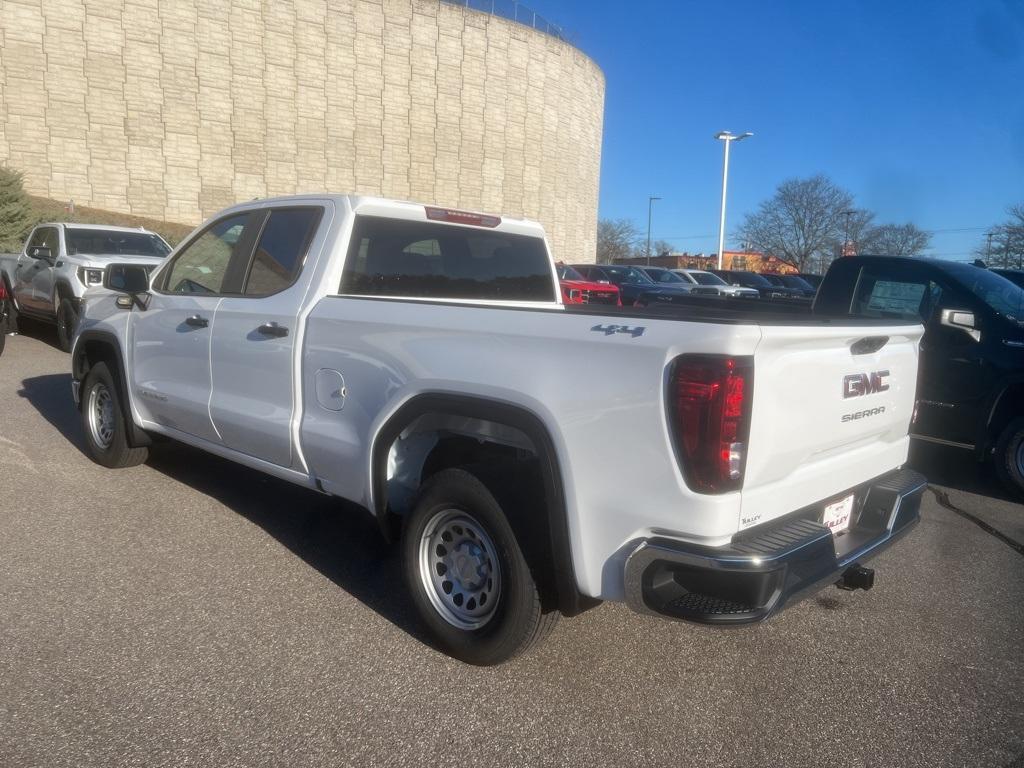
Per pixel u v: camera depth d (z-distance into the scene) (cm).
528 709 323
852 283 741
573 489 308
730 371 277
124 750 287
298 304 433
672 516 285
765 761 296
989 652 388
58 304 1205
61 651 353
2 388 935
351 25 3719
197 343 502
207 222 534
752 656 376
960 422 671
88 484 585
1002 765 298
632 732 310
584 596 319
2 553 457
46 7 3045
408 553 369
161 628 377
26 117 3047
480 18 4106
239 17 3441
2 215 2325
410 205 465
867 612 431
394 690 333
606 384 298
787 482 311
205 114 3416
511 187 4388
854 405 341
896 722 324
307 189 3700
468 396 341
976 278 689
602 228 8875
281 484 604
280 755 288
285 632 378
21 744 288
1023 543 550
